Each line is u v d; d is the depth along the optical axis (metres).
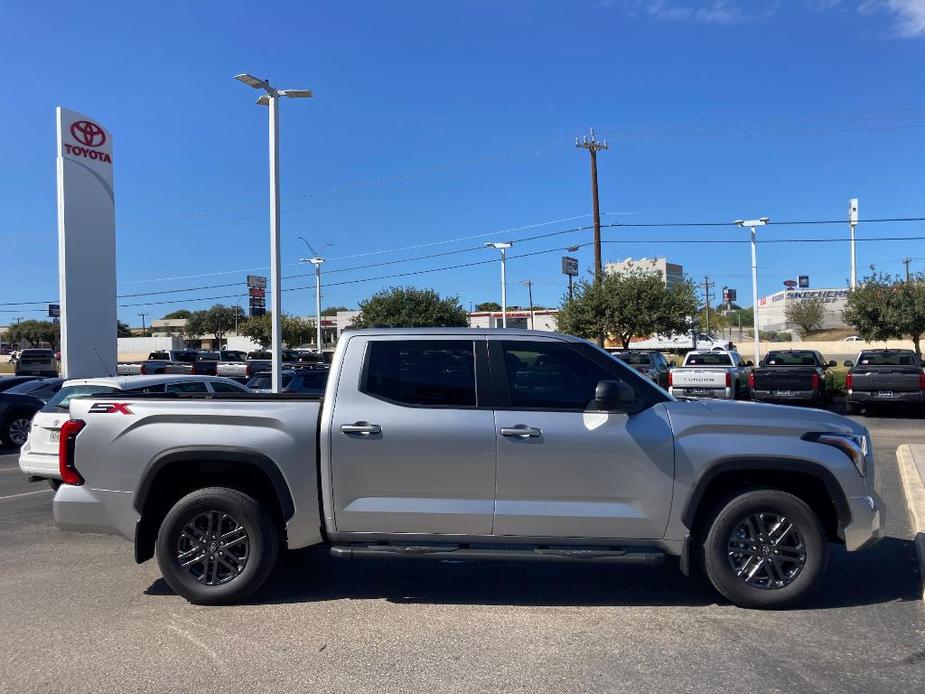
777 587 5.04
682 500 4.98
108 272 21.86
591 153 34.28
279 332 19.19
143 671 4.21
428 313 44.34
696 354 22.27
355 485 5.09
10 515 8.60
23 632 4.82
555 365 5.23
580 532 5.02
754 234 35.69
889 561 6.24
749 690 3.90
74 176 21.00
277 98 19.64
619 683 4.00
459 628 4.82
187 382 10.27
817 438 5.03
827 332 97.12
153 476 5.22
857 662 4.24
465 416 5.06
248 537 5.24
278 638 4.68
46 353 40.12
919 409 18.42
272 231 19.44
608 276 32.62
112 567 6.34
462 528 5.06
